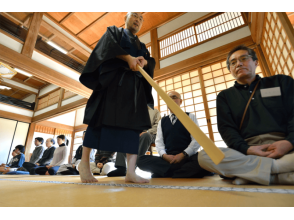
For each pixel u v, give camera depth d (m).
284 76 1.05
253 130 0.97
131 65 1.02
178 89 4.30
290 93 0.97
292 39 2.03
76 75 5.77
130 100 1.07
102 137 0.94
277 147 0.78
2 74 5.19
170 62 4.64
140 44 1.32
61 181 1.01
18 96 10.18
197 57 4.11
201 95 3.88
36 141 5.11
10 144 7.79
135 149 0.99
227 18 4.18
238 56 1.20
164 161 1.59
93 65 1.01
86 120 0.98
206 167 0.92
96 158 2.51
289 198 0.38
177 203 0.36
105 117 0.95
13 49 4.31
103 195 0.47
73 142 9.31
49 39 5.96
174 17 5.03
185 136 1.73
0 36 4.13
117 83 1.07
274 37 2.65
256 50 3.49
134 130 1.03
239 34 3.79
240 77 1.17
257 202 0.35
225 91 1.24
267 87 1.08
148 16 5.16
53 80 4.98
